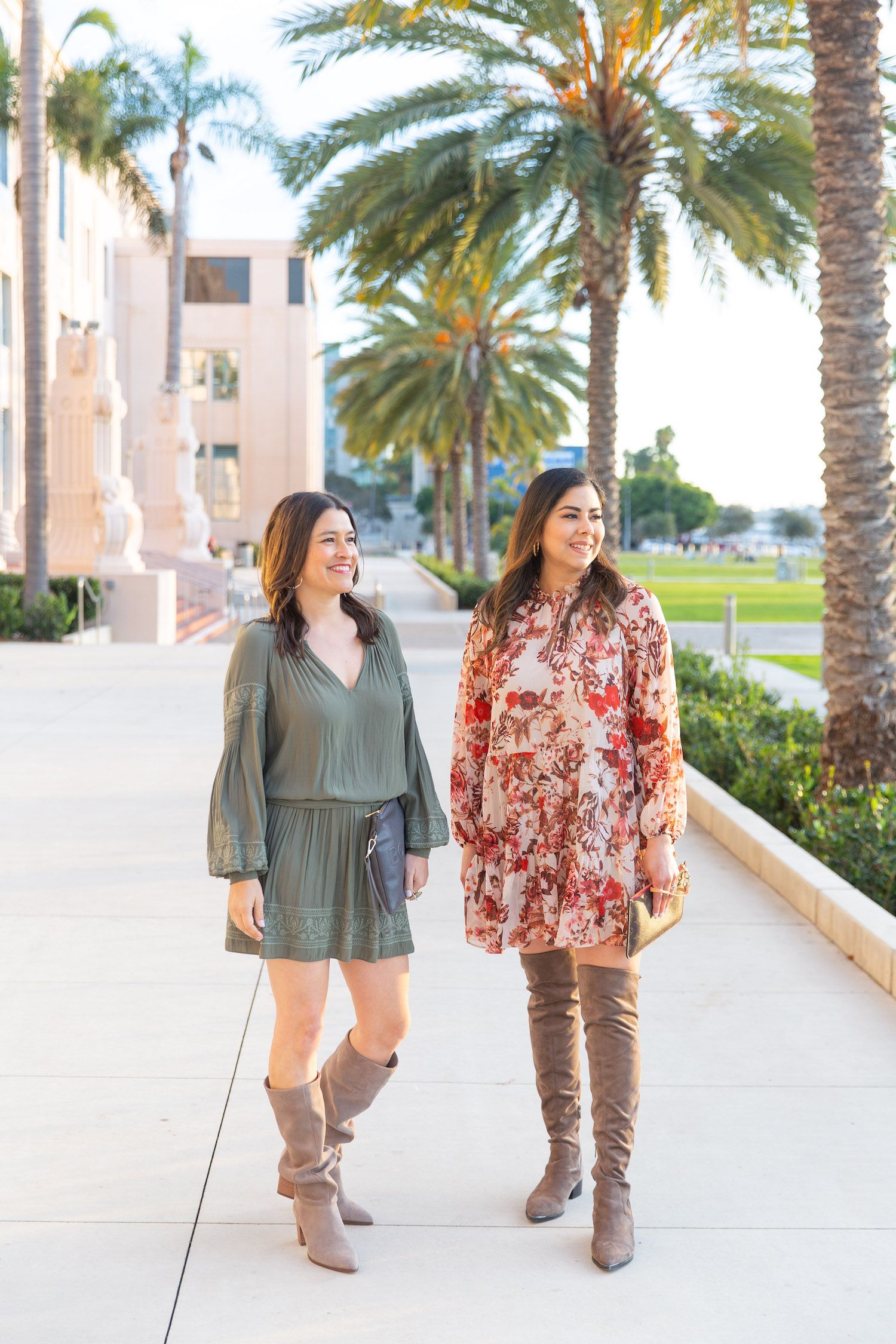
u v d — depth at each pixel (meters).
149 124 29.34
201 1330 2.45
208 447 51.59
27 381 18.17
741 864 6.24
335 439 125.69
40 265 18.06
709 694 10.93
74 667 14.52
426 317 29.86
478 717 2.96
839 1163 3.16
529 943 2.87
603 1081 2.77
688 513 135.25
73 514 21.91
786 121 12.30
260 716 2.61
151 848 6.37
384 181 13.18
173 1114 3.39
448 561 55.69
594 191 12.68
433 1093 3.56
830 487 6.88
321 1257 2.67
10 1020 4.06
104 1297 2.56
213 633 25.09
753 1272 2.68
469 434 35.94
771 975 4.57
